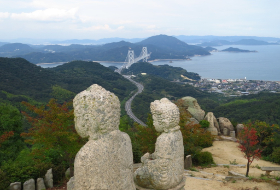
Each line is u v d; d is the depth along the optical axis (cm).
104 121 382
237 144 1684
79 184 363
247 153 1059
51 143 905
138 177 558
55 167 953
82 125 388
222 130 1964
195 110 2130
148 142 1185
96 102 381
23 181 846
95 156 363
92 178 360
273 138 1476
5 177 827
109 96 399
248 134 1071
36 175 888
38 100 5319
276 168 981
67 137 898
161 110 539
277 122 3155
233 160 1355
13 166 908
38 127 977
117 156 395
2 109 1730
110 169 380
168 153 524
